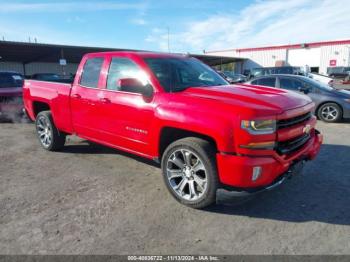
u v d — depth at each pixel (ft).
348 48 131.95
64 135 19.17
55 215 11.35
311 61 143.13
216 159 10.75
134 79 12.55
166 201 12.48
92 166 16.75
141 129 13.15
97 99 15.02
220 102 10.88
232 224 10.71
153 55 14.49
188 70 14.69
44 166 16.87
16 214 11.44
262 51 157.79
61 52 96.78
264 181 10.45
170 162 12.26
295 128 11.46
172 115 11.69
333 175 15.20
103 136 15.28
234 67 172.65
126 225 10.65
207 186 11.03
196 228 10.46
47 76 57.98
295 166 11.70
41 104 20.38
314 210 11.68
